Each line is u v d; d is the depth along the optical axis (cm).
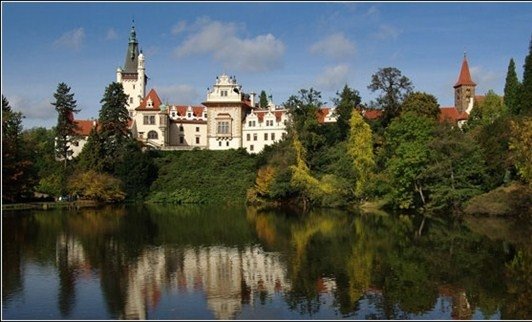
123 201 11662
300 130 10781
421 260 4522
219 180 12006
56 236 6022
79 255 4875
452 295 3478
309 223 7212
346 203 9594
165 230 6588
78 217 8094
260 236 6009
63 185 11000
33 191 10631
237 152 12862
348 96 11844
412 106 10781
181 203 11450
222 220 7731
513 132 7256
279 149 11206
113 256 4838
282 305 3284
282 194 10294
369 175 9131
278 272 4150
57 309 3206
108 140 12038
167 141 14762
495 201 7506
